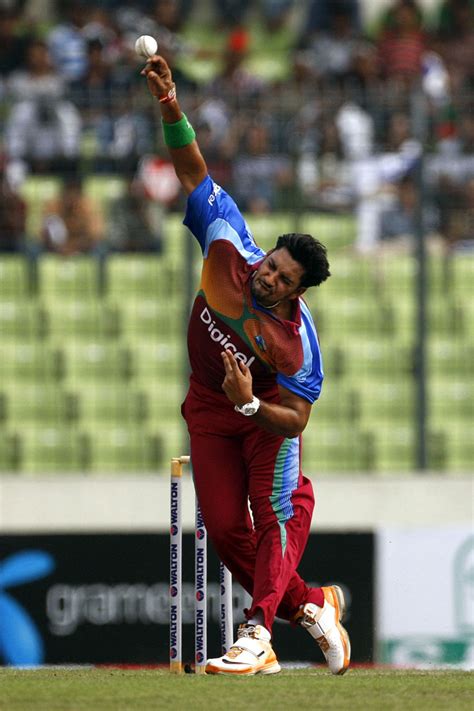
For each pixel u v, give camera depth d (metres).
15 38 50.09
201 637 18.48
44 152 41.94
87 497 33.19
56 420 40.34
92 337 41.94
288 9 55.66
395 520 33.69
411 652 31.16
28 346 41.56
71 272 42.22
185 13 56.12
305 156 41.62
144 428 40.00
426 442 35.84
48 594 30.92
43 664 30.70
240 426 17.36
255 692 14.73
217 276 17.09
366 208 41.69
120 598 30.97
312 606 18.19
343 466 39.41
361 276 42.22
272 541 17.30
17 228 41.47
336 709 13.42
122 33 50.62
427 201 41.50
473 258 42.03
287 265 16.53
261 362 17.08
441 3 55.16
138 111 42.16
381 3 56.25
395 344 41.62
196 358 17.42
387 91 44.75
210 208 17.36
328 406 40.38
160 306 42.22
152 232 41.66
